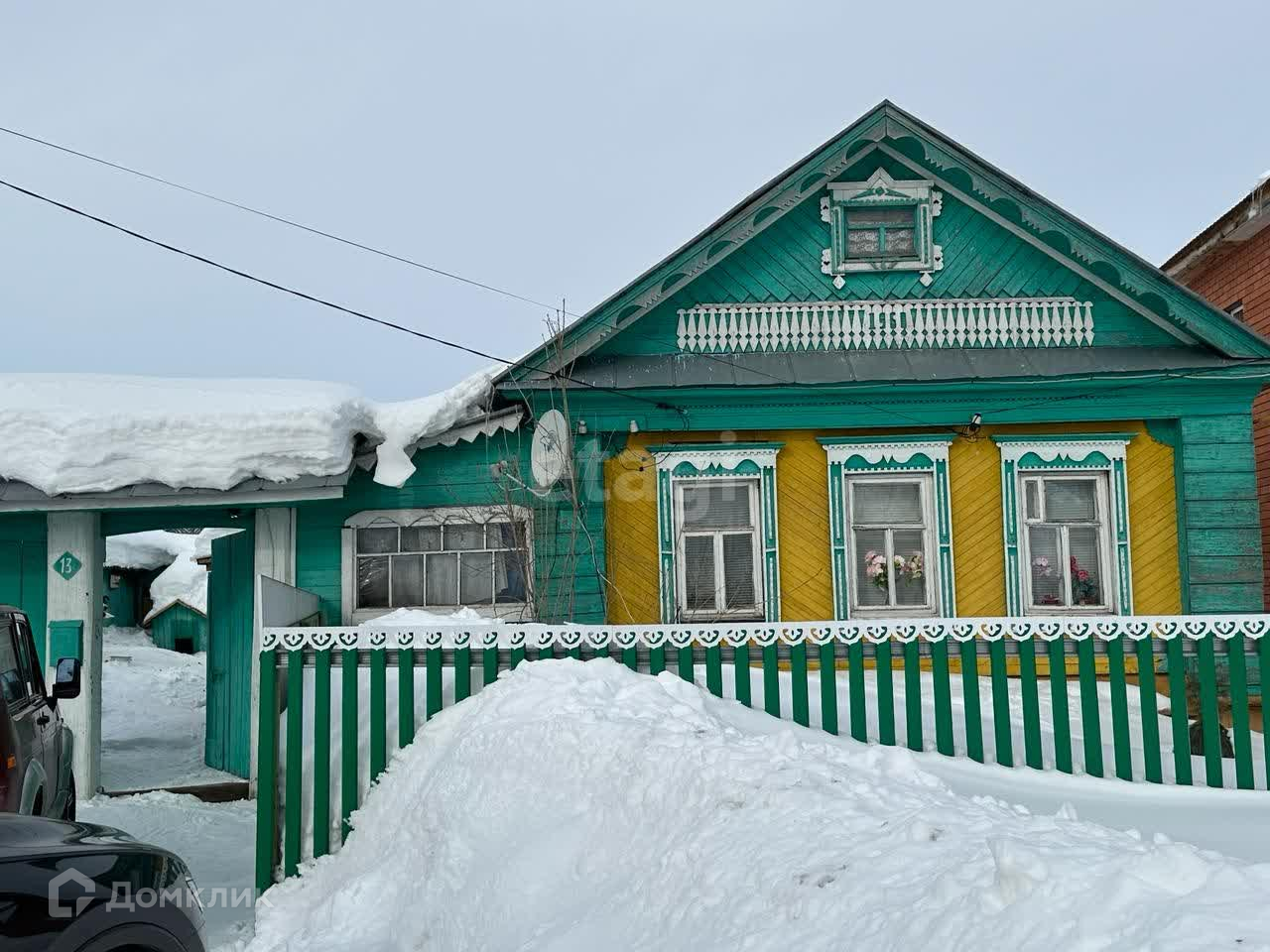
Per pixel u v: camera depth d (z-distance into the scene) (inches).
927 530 463.8
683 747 191.9
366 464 466.0
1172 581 459.5
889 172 479.8
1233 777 273.0
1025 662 257.3
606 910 162.7
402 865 223.9
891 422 459.8
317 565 464.4
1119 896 107.9
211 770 469.7
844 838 147.5
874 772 189.6
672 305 472.4
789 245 477.7
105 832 163.6
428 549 469.7
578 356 454.0
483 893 187.3
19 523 442.0
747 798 167.3
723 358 466.3
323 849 257.0
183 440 421.7
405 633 265.3
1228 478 453.7
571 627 265.6
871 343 473.7
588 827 189.8
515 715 235.5
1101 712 387.2
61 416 418.3
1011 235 479.5
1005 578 459.8
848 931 124.6
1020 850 119.0
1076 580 463.2
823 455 466.9
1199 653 256.1
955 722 312.2
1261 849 186.9
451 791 225.5
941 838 141.3
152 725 610.9
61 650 425.7
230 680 463.2
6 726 218.5
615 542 459.2
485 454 470.0
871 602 461.4
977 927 112.6
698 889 150.3
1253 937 96.0
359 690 311.9
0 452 414.0
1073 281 478.3
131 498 421.7
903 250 481.1
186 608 1058.7
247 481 428.5
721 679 270.7
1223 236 616.1
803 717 259.8
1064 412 459.8
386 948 201.9
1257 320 616.7
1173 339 472.1
